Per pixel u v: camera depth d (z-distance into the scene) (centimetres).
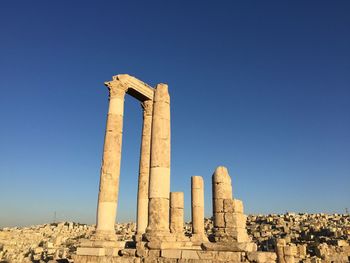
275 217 9988
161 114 1980
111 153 2094
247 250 1445
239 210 1792
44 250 6550
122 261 1638
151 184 1855
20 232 10888
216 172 1928
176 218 2530
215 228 1762
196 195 2758
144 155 2466
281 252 2439
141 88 2438
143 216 2334
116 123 2170
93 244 1825
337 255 4316
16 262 4328
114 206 2008
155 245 1628
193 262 1482
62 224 12950
